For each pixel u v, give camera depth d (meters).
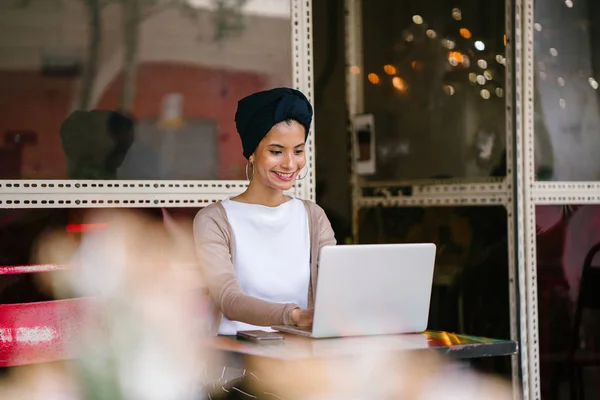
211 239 3.04
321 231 3.23
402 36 5.17
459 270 4.77
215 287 2.95
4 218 3.43
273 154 3.06
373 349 2.38
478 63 4.68
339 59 5.46
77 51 3.57
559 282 4.64
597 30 4.82
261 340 2.52
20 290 3.38
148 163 3.68
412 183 5.09
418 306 2.72
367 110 5.40
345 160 5.48
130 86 3.65
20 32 3.48
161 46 3.71
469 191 4.73
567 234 4.68
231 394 2.71
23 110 3.47
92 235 3.56
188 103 3.76
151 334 3.30
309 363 2.26
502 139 4.54
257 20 3.91
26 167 3.47
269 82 3.93
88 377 3.17
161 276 3.42
